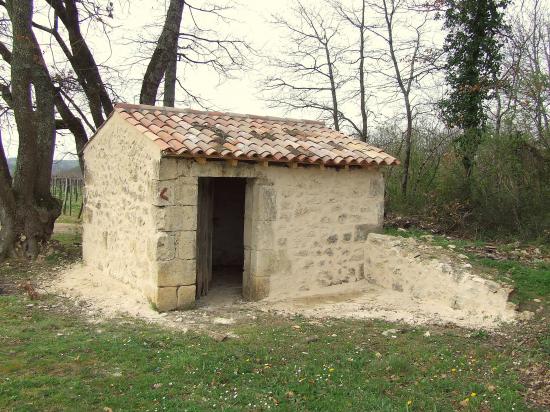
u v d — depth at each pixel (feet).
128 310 22.21
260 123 28.30
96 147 29.96
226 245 36.01
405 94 51.03
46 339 17.62
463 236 35.58
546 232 31.81
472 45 41.06
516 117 38.34
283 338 18.30
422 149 51.21
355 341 18.25
